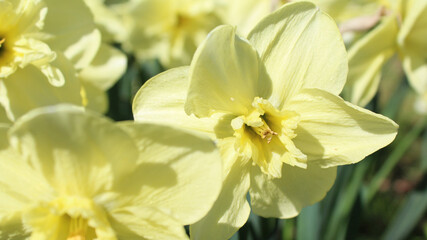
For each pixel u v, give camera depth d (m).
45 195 0.23
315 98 0.25
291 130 0.25
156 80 0.25
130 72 0.42
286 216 0.27
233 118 0.26
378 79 0.34
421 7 0.31
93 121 0.21
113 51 0.34
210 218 0.25
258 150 0.25
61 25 0.29
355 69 0.33
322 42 0.26
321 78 0.26
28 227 0.23
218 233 0.25
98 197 0.23
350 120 0.25
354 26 0.34
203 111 0.25
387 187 0.59
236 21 0.38
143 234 0.23
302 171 0.26
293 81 0.26
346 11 0.34
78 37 0.29
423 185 0.37
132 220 0.23
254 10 0.37
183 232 0.23
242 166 0.26
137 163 0.22
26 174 0.23
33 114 0.20
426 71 0.34
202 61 0.24
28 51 0.27
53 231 0.23
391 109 0.40
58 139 0.21
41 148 0.21
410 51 0.34
